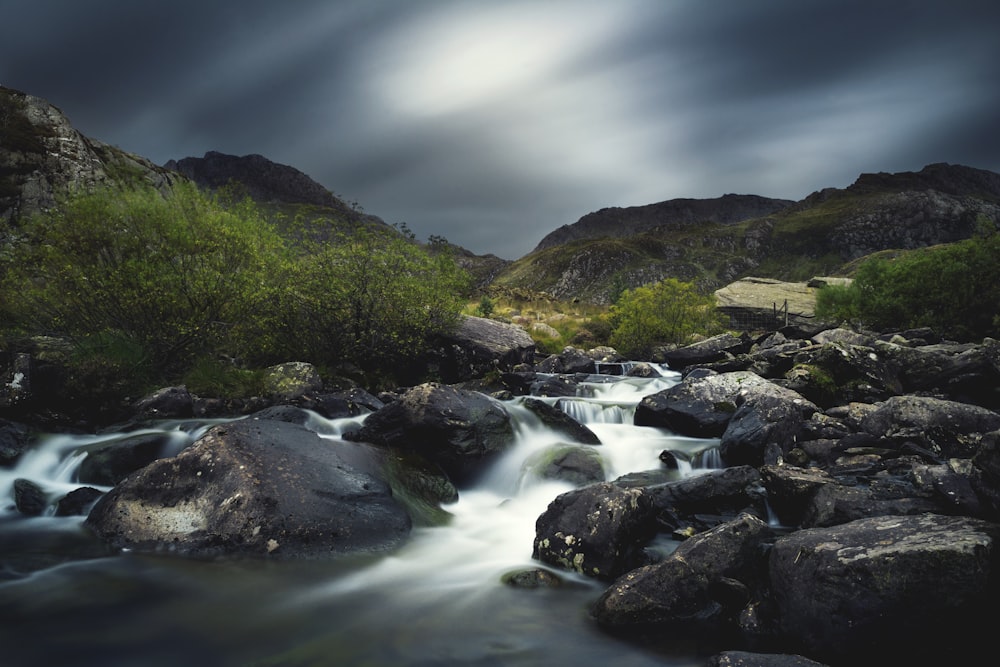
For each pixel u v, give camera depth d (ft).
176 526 17.44
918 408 24.21
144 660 11.77
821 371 33.78
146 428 27.81
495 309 98.48
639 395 44.04
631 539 16.60
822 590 11.89
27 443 24.73
